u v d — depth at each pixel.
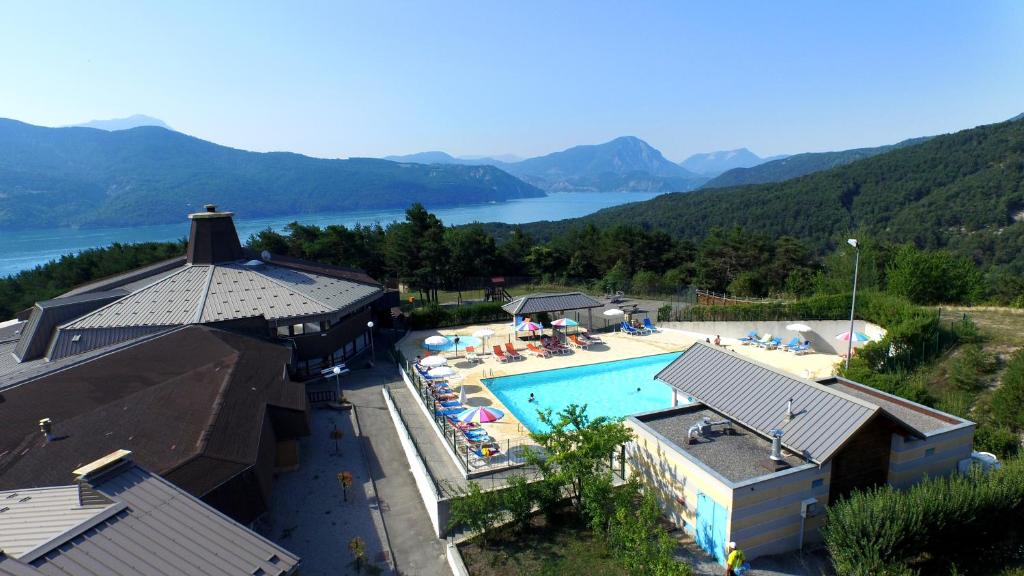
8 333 40.16
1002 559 15.48
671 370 23.64
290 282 41.84
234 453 18.16
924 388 24.86
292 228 77.00
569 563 16.72
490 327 48.62
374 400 32.53
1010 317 36.91
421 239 71.00
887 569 14.07
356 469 24.30
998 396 23.38
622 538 15.82
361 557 17.81
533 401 32.62
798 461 17.27
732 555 14.86
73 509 11.95
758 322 43.78
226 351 27.48
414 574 17.38
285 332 36.53
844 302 42.38
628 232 91.88
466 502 18.06
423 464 21.91
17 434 19.39
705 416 21.59
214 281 39.66
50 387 23.22
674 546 15.95
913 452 18.31
